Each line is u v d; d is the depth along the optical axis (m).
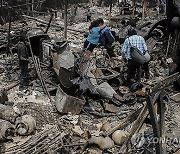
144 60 8.25
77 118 7.16
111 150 6.16
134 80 8.74
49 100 8.05
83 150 6.00
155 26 11.38
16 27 13.98
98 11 21.91
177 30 10.02
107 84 8.34
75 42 12.55
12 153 5.90
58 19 17.66
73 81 7.75
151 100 5.23
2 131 6.27
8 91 8.43
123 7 18.78
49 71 8.93
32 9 18.52
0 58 10.70
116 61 10.07
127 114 7.44
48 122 6.99
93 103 7.78
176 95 8.48
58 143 6.13
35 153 5.86
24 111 7.21
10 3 18.73
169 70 9.32
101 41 10.21
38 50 9.58
